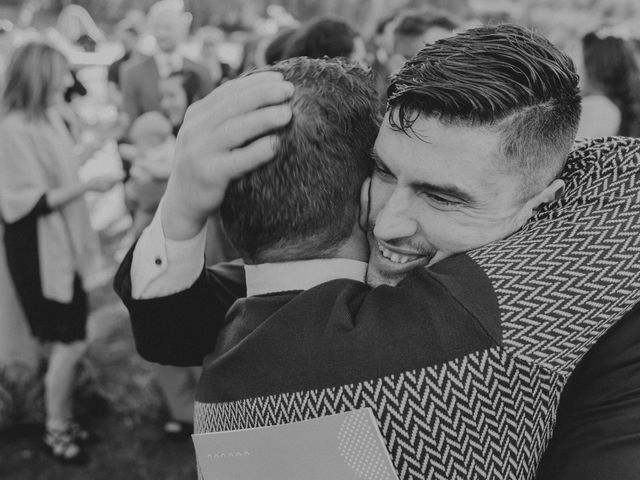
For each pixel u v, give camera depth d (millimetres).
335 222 939
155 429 3447
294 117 913
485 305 822
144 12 12703
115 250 5348
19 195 2904
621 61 2947
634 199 881
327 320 883
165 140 3121
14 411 3393
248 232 957
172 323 1092
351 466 841
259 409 891
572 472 937
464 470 812
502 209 875
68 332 3082
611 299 839
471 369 808
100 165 6891
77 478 3125
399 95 855
